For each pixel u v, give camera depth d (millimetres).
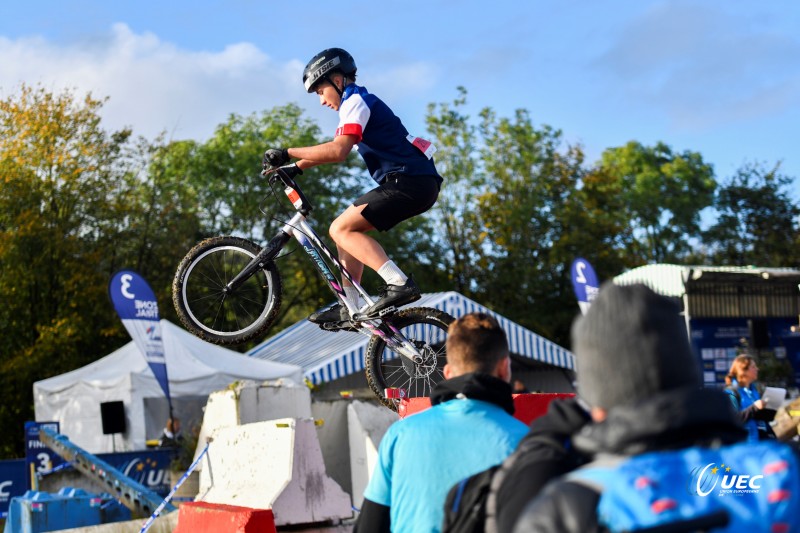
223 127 37781
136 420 16156
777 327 21609
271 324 5539
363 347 17812
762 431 6367
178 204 31438
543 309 34906
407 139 5105
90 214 27484
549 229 35969
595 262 34500
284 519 6473
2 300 25594
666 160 51969
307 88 5133
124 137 27734
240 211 35938
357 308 5383
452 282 36875
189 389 16453
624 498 1400
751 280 20781
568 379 22922
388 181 5055
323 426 9703
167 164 36062
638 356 1501
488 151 36938
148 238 29812
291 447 6684
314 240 5426
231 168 36594
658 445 1471
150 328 14039
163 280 29656
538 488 1875
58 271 26266
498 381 2787
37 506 8773
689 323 20594
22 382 25000
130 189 29516
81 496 9133
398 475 2748
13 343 26094
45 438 10406
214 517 5148
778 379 20609
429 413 2791
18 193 25641
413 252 36469
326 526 6629
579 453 1932
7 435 25016
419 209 5098
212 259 5641
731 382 7008
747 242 39156
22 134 26328
